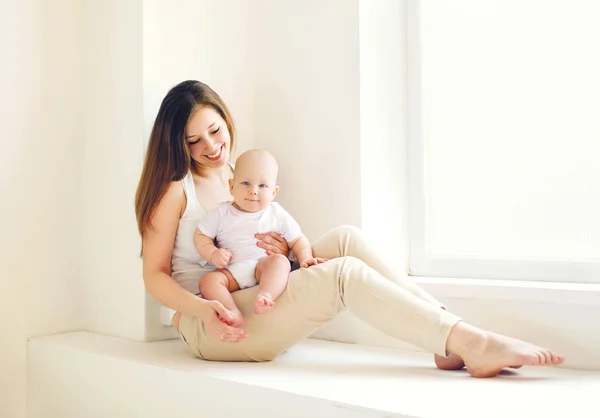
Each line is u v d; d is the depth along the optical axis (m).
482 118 1.88
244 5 2.11
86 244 1.94
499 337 1.30
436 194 1.95
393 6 1.96
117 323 1.84
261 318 1.43
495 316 1.57
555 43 1.77
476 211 1.88
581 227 1.71
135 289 1.78
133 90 1.80
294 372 1.35
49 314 1.87
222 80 2.01
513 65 1.84
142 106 1.77
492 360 1.28
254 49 2.10
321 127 1.90
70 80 1.94
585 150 1.72
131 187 1.80
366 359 1.51
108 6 1.88
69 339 1.79
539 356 1.26
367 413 1.05
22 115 1.82
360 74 1.81
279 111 2.02
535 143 1.79
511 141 1.83
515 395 1.14
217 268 1.57
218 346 1.45
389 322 1.34
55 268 1.89
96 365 1.57
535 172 1.79
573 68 1.74
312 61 1.93
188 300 1.46
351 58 1.83
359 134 1.81
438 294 1.67
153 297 1.69
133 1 1.80
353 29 1.83
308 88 1.94
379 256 1.53
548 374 1.34
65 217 1.92
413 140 1.98
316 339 1.84
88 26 1.95
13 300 1.78
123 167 1.82
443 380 1.27
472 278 1.84
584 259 1.68
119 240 1.83
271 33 2.05
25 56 1.83
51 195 1.89
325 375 1.31
